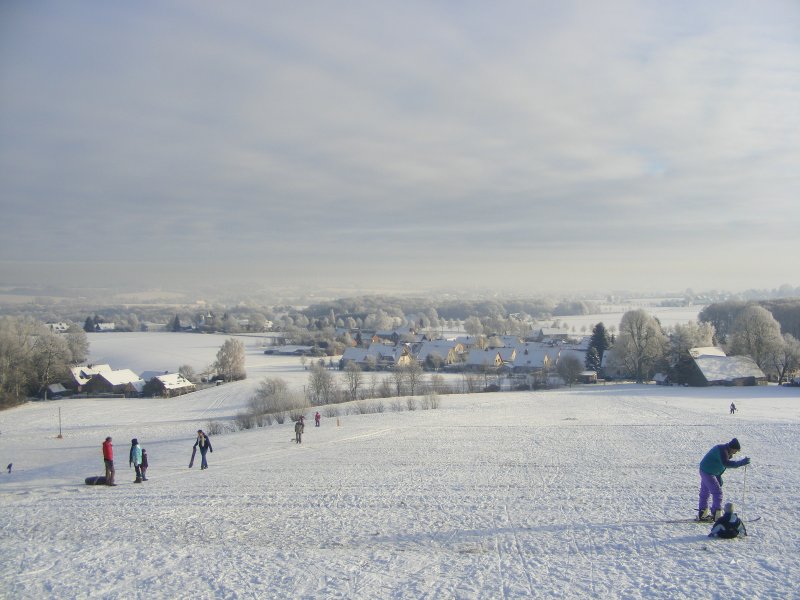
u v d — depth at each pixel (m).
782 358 109.25
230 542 16.58
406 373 112.69
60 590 13.24
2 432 73.62
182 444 49.50
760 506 18.42
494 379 125.56
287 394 84.06
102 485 26.61
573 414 59.72
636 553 14.41
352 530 17.52
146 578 13.81
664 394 87.50
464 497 21.42
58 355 118.31
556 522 17.58
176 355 183.12
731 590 11.93
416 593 12.47
